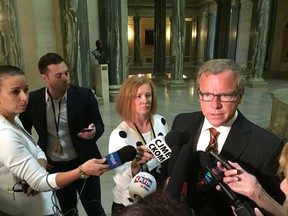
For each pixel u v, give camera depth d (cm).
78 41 580
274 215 80
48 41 555
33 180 110
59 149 181
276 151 95
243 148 99
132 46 2220
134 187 102
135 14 1898
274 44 1407
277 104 432
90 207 195
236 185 82
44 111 175
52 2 550
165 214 45
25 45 487
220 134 103
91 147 190
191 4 2016
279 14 1367
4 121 113
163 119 162
